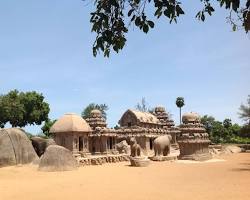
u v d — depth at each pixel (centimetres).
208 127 11838
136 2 829
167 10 791
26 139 4538
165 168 4319
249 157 6141
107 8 815
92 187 2570
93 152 6450
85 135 5916
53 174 3681
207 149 5700
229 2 749
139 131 7169
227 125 12231
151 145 7400
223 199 1900
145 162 4744
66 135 5694
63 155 4112
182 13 796
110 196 2120
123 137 7206
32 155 4509
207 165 4581
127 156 6112
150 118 7950
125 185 2653
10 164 4247
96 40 845
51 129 5828
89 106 10569
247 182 2584
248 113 8712
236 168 3916
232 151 7781
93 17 832
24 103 8088
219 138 11650
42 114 8362
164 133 7831
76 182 2934
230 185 2458
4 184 2888
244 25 829
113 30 841
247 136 8881
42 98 8388
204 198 1955
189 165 4709
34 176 3512
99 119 6612
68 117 5850
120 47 863
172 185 2594
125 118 7556
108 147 6556
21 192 2402
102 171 4019
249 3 755
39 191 2428
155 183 2753
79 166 4738
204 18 920
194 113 5862
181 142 5678
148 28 841
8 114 7750
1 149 4278
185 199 1947
